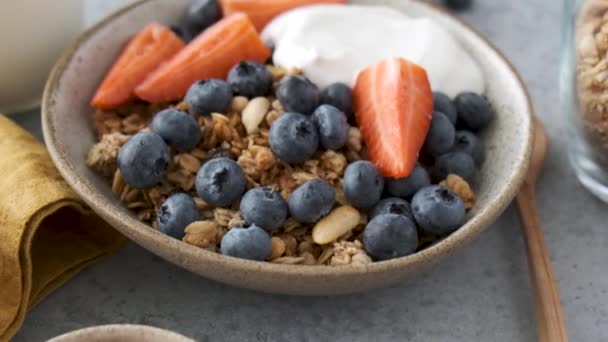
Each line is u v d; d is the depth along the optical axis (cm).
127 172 44
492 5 60
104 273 46
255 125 46
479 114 48
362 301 45
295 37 48
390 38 49
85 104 48
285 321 45
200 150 46
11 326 43
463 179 46
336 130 45
